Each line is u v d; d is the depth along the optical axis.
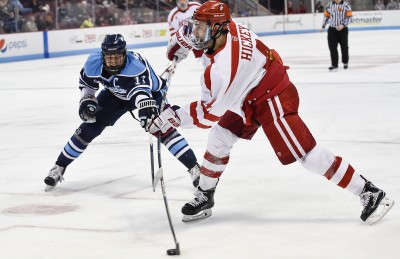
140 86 13.68
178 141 14.64
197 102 11.39
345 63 40.91
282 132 11.55
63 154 15.16
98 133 15.13
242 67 11.21
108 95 14.92
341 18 39.66
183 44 13.82
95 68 14.06
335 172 11.52
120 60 13.58
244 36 11.39
